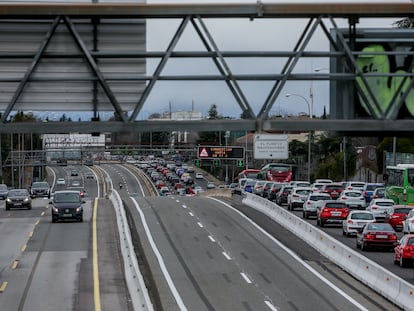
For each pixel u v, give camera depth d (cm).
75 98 4006
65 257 7381
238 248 8306
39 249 7944
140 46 3934
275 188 14950
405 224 9500
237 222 10662
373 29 4069
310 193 12612
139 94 3978
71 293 5675
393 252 8075
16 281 6188
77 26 3912
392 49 4084
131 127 3900
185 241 8800
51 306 5238
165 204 13300
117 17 3831
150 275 6706
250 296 5766
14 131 3853
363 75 3953
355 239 9156
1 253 7712
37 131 3875
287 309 5297
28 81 3919
